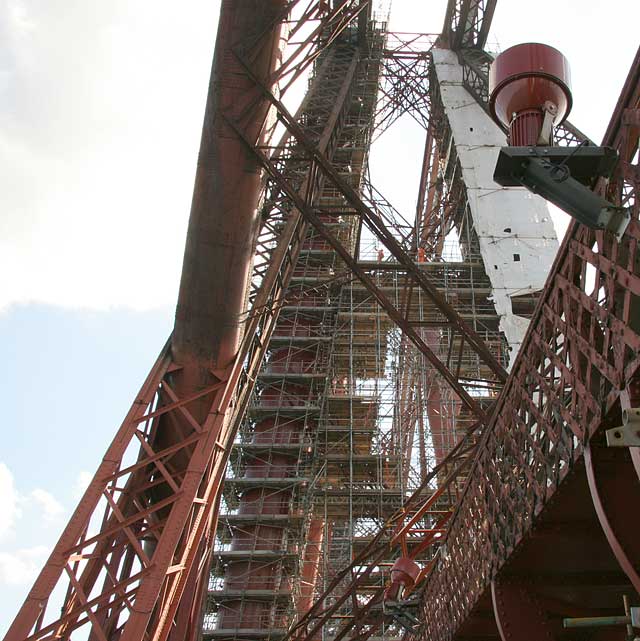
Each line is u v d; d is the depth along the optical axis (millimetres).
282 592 31656
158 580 12898
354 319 42312
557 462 9672
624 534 7984
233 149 16422
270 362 40125
